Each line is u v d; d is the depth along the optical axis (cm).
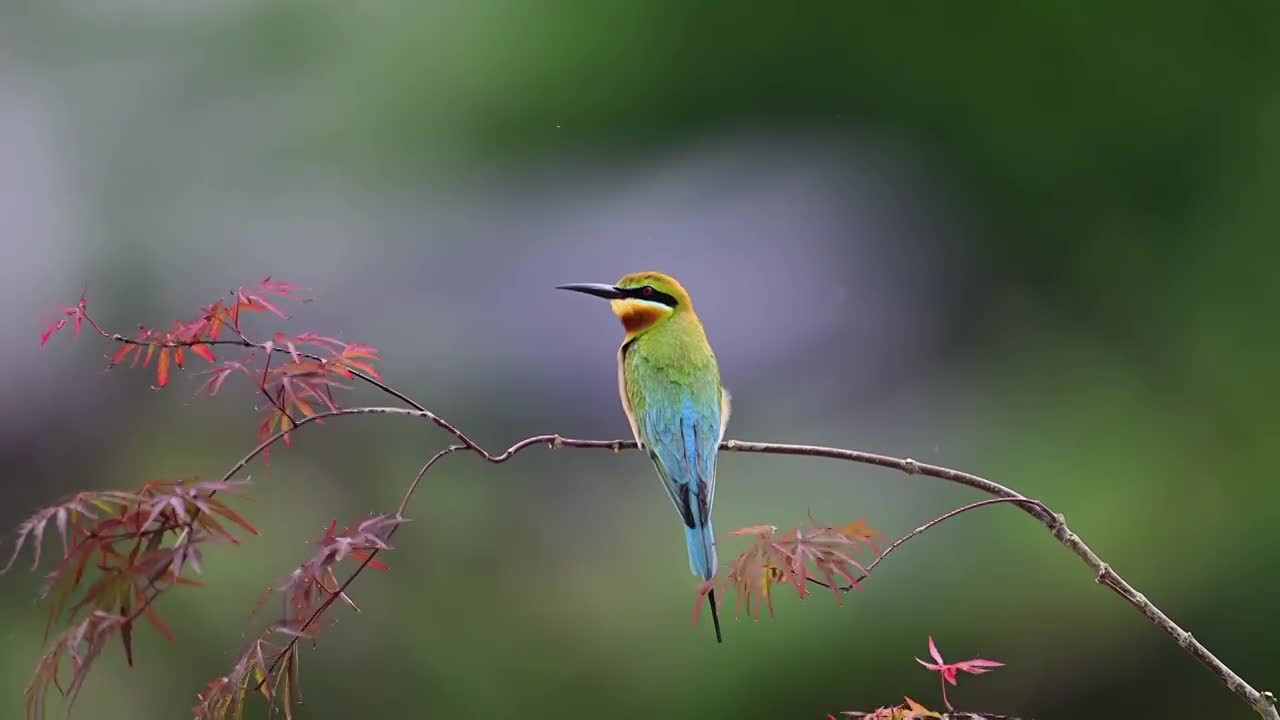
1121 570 1298
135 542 358
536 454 1430
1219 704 1206
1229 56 1759
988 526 1334
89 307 1667
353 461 1383
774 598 1191
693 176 1825
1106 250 1781
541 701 1194
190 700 1103
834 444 1505
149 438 1434
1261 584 1268
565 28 1872
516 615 1273
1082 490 1416
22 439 1441
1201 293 1730
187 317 1684
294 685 389
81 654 346
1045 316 1759
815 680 1154
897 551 1284
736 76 1884
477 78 1884
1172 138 1780
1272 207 1728
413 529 1332
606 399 1488
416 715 1194
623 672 1189
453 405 1493
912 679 1167
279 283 426
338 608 1216
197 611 1141
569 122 1884
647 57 1866
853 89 1869
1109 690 1200
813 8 1830
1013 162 1811
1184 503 1391
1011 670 1204
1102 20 1777
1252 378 1634
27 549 1214
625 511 1379
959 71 1823
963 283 1750
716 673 1165
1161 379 1677
